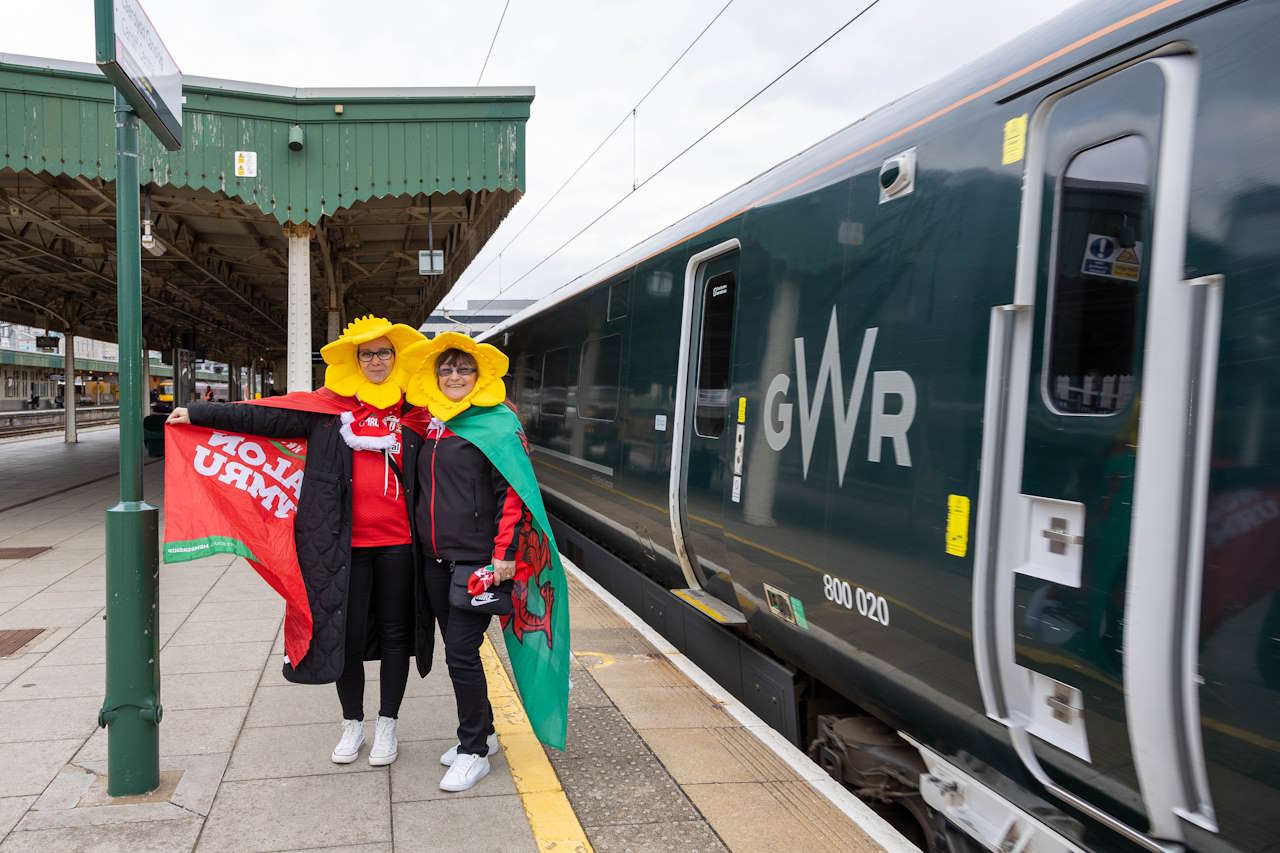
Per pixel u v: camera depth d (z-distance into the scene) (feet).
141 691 9.93
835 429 10.85
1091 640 6.88
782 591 12.27
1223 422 5.89
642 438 19.33
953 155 9.02
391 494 10.53
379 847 9.01
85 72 26.94
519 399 35.09
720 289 15.61
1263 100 5.86
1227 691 5.78
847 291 10.79
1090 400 7.11
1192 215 6.27
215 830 9.29
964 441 8.46
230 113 28.25
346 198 28.96
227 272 53.57
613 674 14.79
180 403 70.28
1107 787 6.87
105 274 54.65
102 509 35.60
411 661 15.55
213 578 22.63
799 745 13.15
